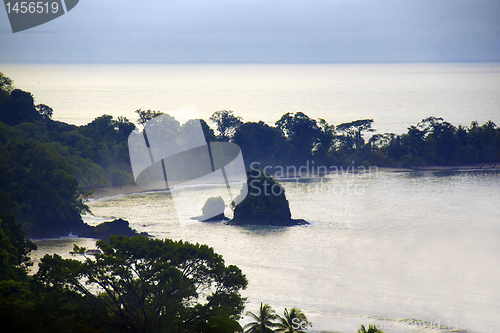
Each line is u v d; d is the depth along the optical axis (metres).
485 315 87.06
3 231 86.12
